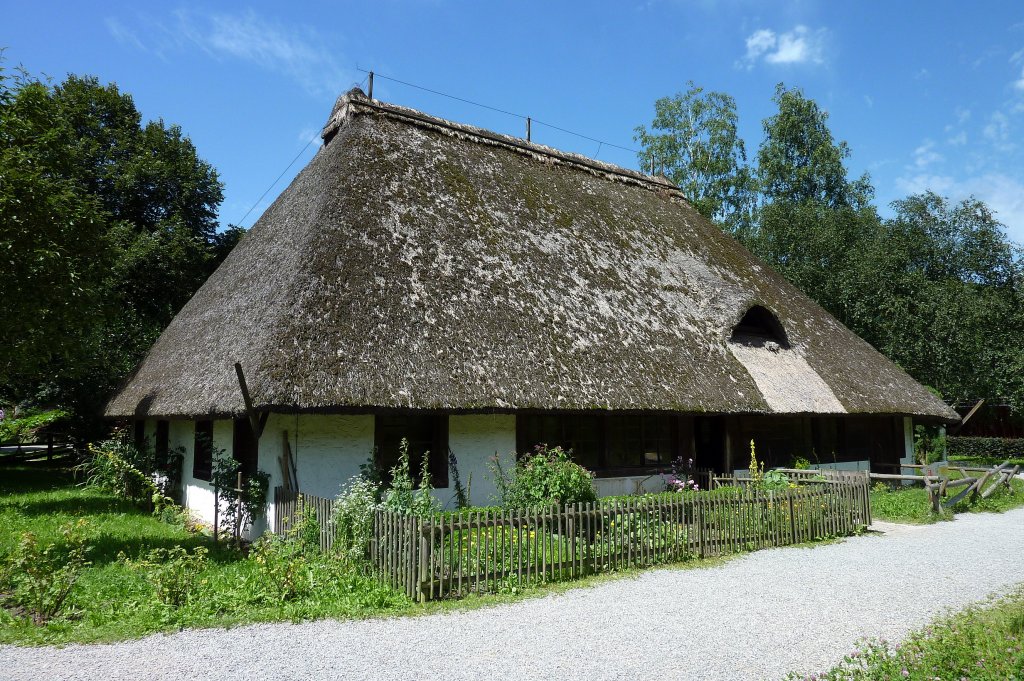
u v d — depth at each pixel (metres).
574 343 13.26
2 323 11.12
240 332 12.08
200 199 29.22
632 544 9.28
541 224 16.62
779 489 11.28
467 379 11.12
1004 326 29.45
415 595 7.47
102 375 22.39
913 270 30.89
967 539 11.34
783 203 35.28
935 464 23.06
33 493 16.80
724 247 21.61
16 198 10.68
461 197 15.57
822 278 31.56
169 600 7.08
